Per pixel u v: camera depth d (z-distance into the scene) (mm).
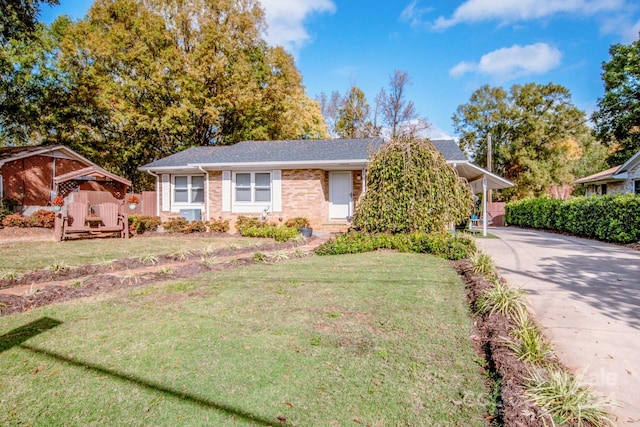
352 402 2371
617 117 21141
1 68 18906
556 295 4945
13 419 2168
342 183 14773
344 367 2824
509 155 30828
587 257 8258
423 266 6762
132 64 19578
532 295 4945
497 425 2123
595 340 3402
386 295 4793
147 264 6859
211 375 2697
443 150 13633
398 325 3693
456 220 9820
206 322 3787
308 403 2361
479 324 3713
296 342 3285
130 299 4605
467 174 14758
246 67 20812
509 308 3889
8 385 2539
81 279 5520
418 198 9336
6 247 9336
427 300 4562
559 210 15219
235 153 15289
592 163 31922
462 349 3145
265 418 2205
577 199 14336
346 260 7469
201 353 3059
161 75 19312
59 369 2771
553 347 3172
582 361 2971
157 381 2611
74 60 19984
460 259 7457
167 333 3488
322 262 7250
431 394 2461
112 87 19203
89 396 2416
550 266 7117
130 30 19938
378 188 9750
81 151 21297
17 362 2877
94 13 20062
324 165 13508
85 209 11453
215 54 20422
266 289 5109
